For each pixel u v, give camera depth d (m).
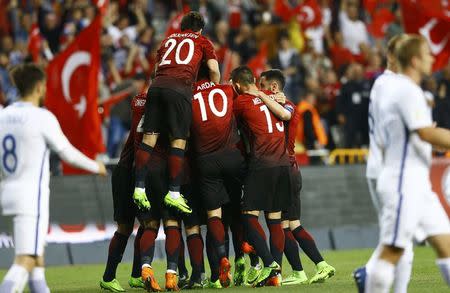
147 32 61.22
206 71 31.03
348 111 56.94
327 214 52.00
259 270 31.34
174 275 29.23
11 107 22.30
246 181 30.30
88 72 47.50
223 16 65.81
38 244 21.69
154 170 30.03
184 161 30.53
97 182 48.78
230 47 63.34
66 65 47.47
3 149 22.00
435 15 53.34
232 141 30.50
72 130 47.50
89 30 47.47
